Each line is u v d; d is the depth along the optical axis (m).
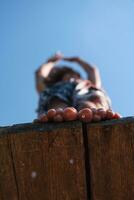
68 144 0.84
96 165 0.84
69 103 1.43
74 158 0.84
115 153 0.84
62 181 0.84
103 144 0.84
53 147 0.84
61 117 0.89
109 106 1.38
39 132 0.84
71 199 0.84
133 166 0.83
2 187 0.84
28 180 0.84
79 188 0.84
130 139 0.84
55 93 1.46
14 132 0.84
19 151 0.84
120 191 0.84
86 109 0.89
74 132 0.84
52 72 1.76
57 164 0.84
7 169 0.84
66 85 1.48
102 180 0.84
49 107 1.44
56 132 0.84
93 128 0.85
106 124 0.85
